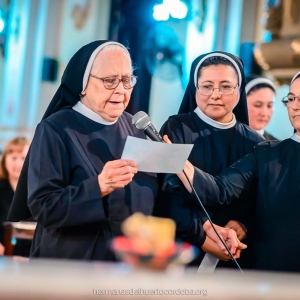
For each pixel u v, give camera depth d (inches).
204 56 124.2
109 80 110.2
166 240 67.6
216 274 38.5
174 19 293.1
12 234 165.8
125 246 65.4
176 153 101.3
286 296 34.5
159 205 119.1
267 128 249.9
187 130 123.0
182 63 297.6
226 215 120.6
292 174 116.2
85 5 323.3
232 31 283.9
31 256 111.3
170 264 64.7
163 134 122.8
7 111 343.9
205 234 115.7
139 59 299.0
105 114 111.9
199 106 124.5
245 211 121.6
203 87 122.3
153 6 297.4
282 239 113.9
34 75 341.4
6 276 32.1
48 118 110.7
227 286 34.6
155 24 297.6
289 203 114.7
